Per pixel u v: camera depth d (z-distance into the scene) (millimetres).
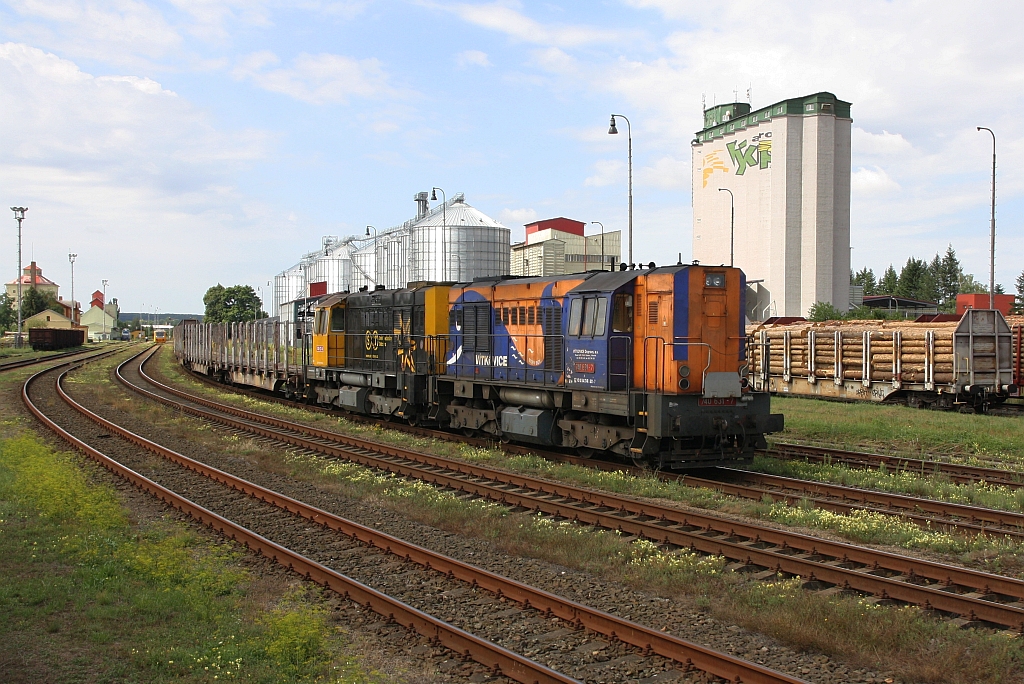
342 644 7469
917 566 9047
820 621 7637
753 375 33062
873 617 7656
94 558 9805
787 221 71375
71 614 8000
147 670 6809
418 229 66125
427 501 13023
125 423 23875
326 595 8750
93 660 6984
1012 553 9844
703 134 80438
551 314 17547
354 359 25844
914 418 22781
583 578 9312
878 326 31750
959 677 6609
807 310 71312
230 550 10523
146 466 16672
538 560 10070
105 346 99125
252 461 17625
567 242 74438
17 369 48156
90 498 13031
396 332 23344
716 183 78875
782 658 7082
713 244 79562
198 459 17688
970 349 24703
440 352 21609
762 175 73062
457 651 7199
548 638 7523
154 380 40625
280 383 32906
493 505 12695
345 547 10656
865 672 6801
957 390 24844
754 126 73688
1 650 7105
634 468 15570
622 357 15797
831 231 71125
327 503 13344
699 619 8008
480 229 65312
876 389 27719
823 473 15078
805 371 30422
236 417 26156
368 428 22562
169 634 7520
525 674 6598
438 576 9344
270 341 33438
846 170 72250
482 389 19625
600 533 10844
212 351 43594
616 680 6676
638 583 9055
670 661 6973
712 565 9477
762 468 15867
